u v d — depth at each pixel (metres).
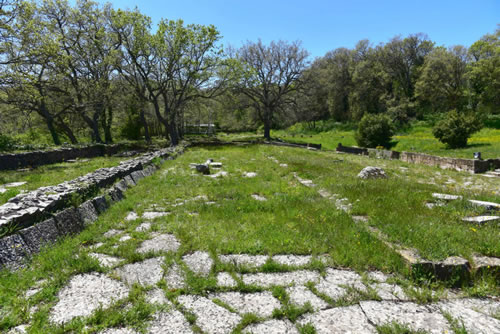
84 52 23.91
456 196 5.93
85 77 24.08
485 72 38.59
